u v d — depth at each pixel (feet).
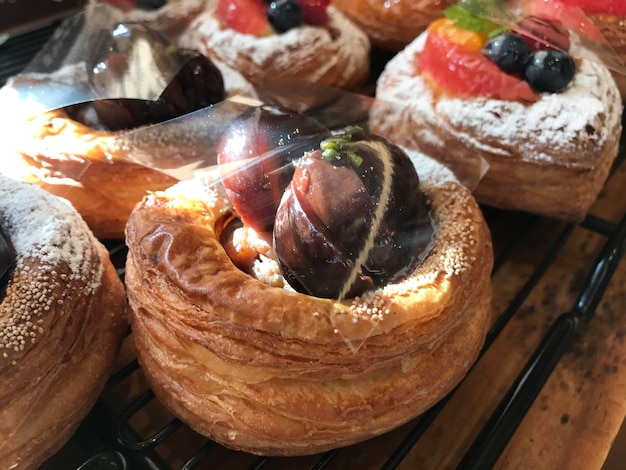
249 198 0.44
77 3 0.75
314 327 0.39
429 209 0.50
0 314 0.41
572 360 0.54
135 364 0.51
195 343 0.42
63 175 0.59
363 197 0.40
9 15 0.81
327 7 0.78
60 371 0.44
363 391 0.42
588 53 0.60
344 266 0.40
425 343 0.43
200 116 0.55
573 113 0.58
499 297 0.59
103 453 0.43
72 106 0.61
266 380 0.42
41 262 0.44
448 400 0.50
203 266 0.42
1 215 0.47
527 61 0.59
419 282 0.43
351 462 0.47
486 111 0.59
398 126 0.59
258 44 0.72
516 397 0.47
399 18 0.78
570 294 0.59
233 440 0.44
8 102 0.62
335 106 0.57
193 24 0.73
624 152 0.71
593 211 0.67
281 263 0.42
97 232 0.62
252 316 0.39
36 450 0.43
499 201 0.63
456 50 0.61
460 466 0.44
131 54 0.59
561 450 0.48
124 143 0.56
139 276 0.44
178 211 0.46
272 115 0.47
